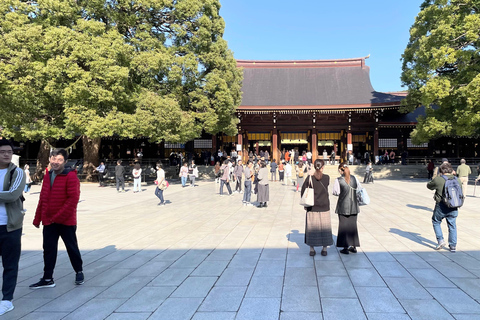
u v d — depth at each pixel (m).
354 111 35.09
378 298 4.48
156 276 5.52
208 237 8.30
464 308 4.16
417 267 5.77
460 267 5.76
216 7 27.92
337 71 43.53
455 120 21.56
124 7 23.56
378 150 37.03
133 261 6.40
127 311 4.23
